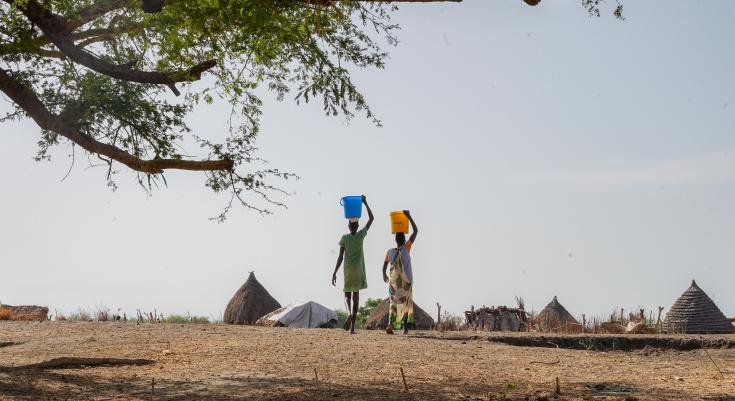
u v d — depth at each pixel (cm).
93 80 1052
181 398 769
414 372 975
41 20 959
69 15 980
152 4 927
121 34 1056
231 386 842
